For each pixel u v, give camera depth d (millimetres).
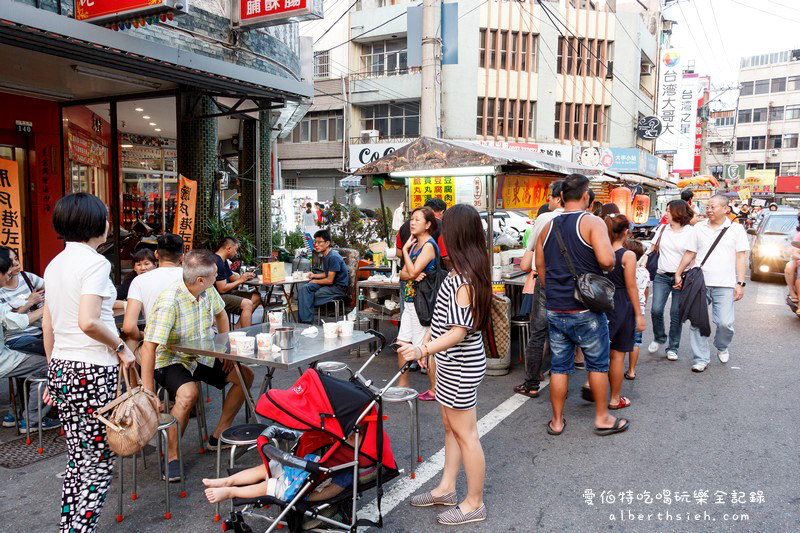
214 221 8977
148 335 3584
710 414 4742
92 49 5449
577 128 27078
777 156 57781
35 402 4328
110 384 2742
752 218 24312
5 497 3439
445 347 2891
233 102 10367
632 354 5629
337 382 2834
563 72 26109
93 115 11367
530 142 25547
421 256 4586
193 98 8672
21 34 4949
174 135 14430
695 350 5957
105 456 2785
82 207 2631
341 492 2771
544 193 7988
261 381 5641
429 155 6160
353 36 25812
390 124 25984
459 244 2951
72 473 2748
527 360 5219
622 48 27172
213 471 3816
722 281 5961
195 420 4738
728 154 60188
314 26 26859
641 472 3732
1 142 8938
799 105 56625
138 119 11938
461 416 3084
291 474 2773
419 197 6684
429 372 5043
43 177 9469
